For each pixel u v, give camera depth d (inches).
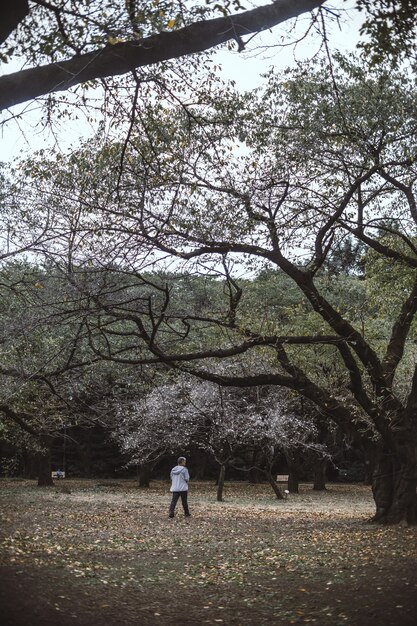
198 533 705.0
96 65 320.8
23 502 1055.0
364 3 371.9
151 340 631.8
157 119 464.8
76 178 571.2
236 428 1322.6
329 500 1387.8
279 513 1013.2
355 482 2150.6
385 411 757.3
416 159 710.5
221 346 1003.3
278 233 686.5
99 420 821.2
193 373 727.7
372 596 370.0
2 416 1037.8
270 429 1374.3
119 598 362.3
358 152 729.0
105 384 925.2
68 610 319.6
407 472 768.9
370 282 880.9
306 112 701.3
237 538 660.7
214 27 331.3
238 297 688.4
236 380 752.3
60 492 1373.0
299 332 1138.0
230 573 456.1
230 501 1296.8
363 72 675.4
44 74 311.1
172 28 337.1
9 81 305.7
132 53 323.3
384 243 848.3
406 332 821.2
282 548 584.4
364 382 874.1
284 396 1464.1
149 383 876.6
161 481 2052.2
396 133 725.9
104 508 998.4
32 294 646.5
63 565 443.5
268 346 822.5
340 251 841.5
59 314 573.3
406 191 743.7
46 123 397.7
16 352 662.5
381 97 703.1
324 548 577.6
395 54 394.9
